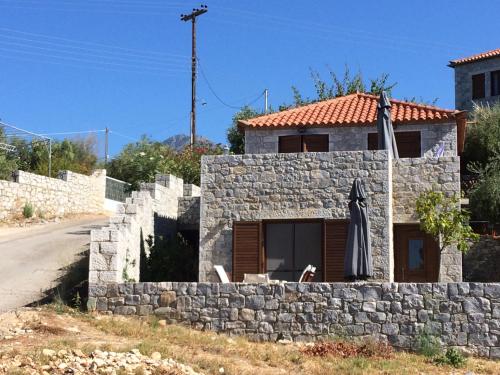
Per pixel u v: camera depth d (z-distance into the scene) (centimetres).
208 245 2503
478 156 3953
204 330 1964
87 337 1773
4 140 4153
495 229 3109
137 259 2381
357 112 2889
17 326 1816
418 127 2741
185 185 3189
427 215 2344
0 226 3359
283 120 2844
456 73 5016
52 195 3788
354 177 2455
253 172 2516
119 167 4556
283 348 1848
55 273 2425
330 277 2414
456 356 1766
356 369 1664
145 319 1989
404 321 1880
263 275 2192
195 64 5688
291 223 2498
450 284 1880
